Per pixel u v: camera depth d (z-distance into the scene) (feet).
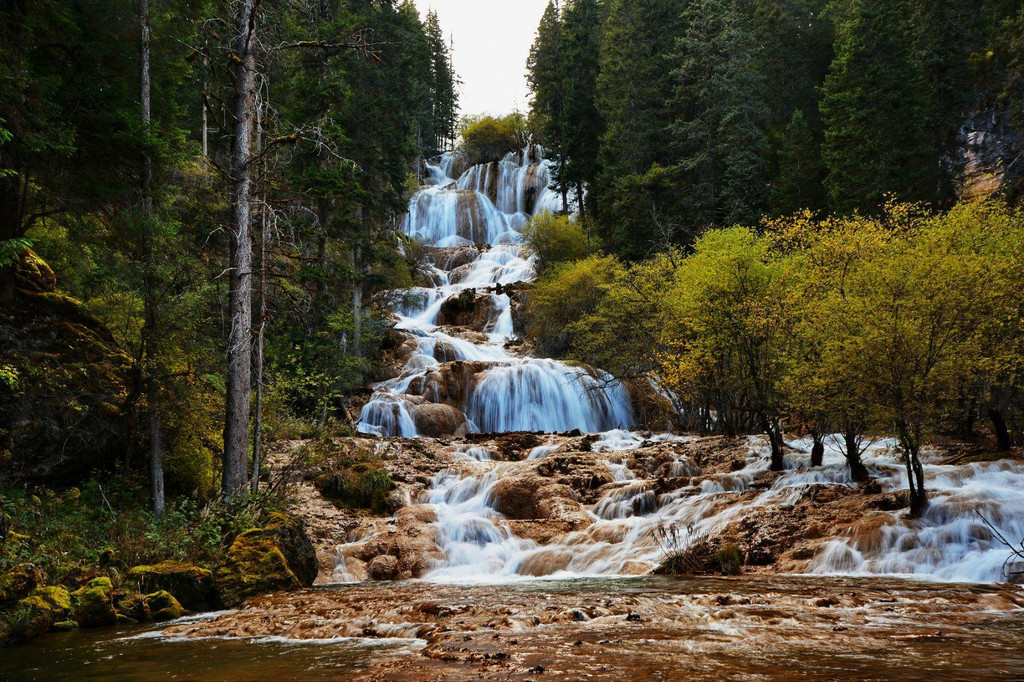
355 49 62.64
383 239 128.88
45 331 51.01
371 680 18.74
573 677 18.03
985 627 24.09
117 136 50.98
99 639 28.55
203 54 56.18
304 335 92.99
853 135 130.93
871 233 63.98
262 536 42.52
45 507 43.06
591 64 210.59
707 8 170.71
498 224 222.07
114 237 55.98
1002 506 39.86
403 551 50.70
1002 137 132.77
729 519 48.37
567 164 194.29
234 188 54.34
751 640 22.61
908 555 38.83
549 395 105.50
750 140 156.56
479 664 19.99
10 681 21.18
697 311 64.59
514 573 48.34
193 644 26.50
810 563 40.96
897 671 17.88
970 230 56.54
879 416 42.96
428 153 307.17
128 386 53.88
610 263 126.82
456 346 125.70
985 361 44.42
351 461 66.74
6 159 48.39
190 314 53.16
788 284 60.13
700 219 152.05
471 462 74.28
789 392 54.65
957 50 130.41
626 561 45.11
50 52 54.75
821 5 201.77
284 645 25.45
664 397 102.78
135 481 51.85
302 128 60.08
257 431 51.47
